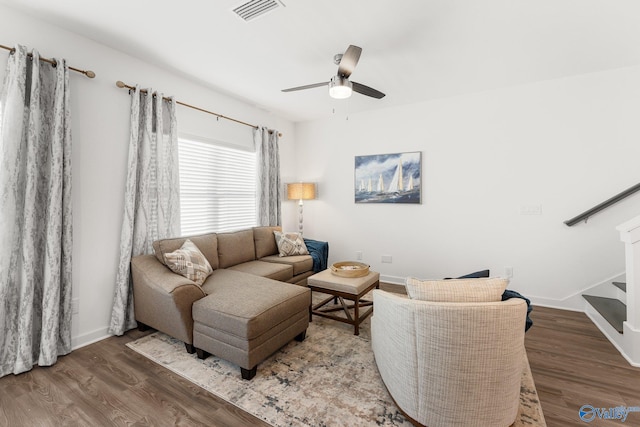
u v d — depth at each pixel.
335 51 2.70
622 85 3.01
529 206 3.46
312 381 1.99
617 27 2.28
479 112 3.69
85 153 2.50
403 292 3.92
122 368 2.14
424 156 4.05
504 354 1.41
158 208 2.98
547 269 3.40
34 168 2.12
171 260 2.60
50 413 1.69
